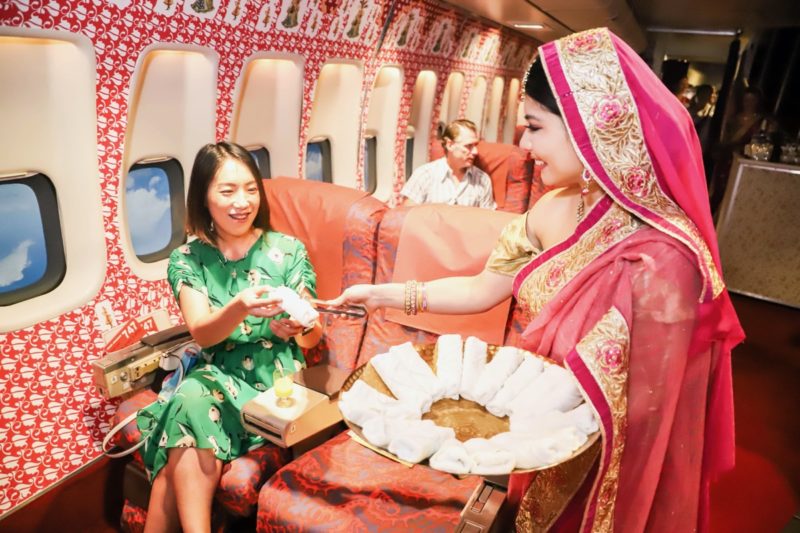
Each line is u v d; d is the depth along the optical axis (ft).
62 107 7.25
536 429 4.16
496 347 5.38
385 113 16.72
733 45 25.41
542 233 4.94
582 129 3.94
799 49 23.81
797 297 17.70
